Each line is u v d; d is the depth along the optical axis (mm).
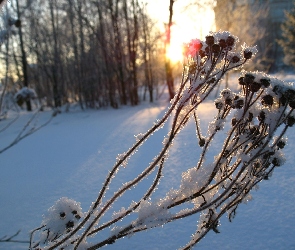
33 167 6859
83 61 18344
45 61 19172
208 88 1511
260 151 1310
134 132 9180
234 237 3305
